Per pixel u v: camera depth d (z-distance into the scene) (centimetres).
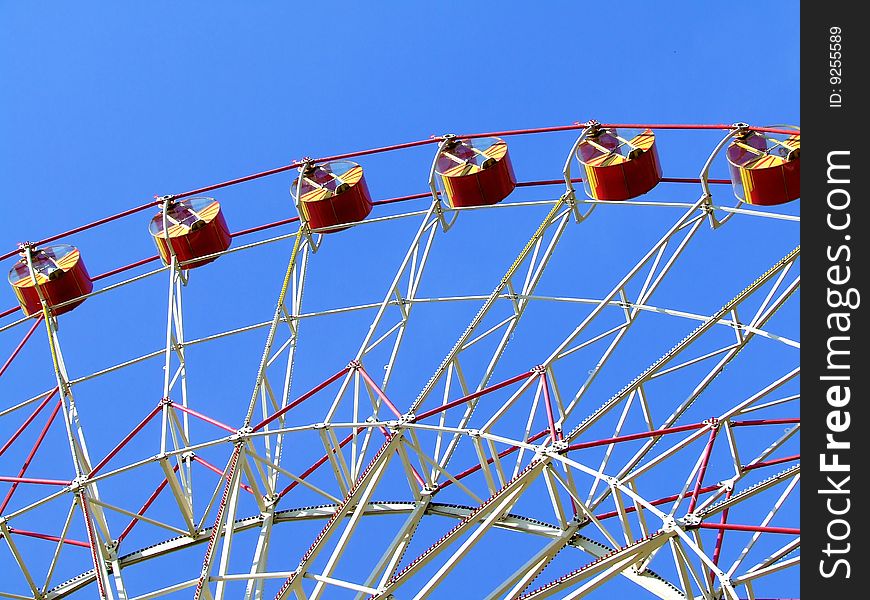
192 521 3531
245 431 3388
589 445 3119
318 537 3114
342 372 3519
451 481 3422
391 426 3334
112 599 3153
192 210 4194
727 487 3212
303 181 4112
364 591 2962
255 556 3344
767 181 3684
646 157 3834
